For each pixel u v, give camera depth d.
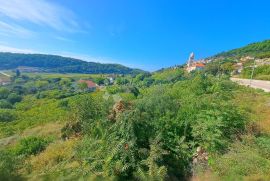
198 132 6.55
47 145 9.16
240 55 104.38
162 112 7.37
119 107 6.80
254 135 7.24
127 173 5.32
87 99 9.34
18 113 48.50
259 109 11.47
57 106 45.44
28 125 26.78
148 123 6.34
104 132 6.43
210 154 6.07
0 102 70.12
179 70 78.00
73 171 5.64
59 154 7.29
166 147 6.09
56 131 11.80
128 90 26.81
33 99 81.19
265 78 40.12
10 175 5.64
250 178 5.18
